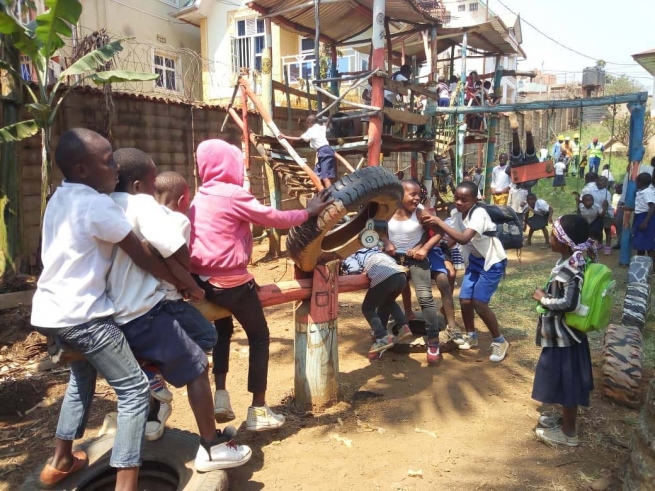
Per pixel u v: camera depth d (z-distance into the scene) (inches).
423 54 562.6
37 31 217.8
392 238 182.4
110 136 299.9
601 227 380.8
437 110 405.4
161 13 614.9
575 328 123.0
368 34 552.1
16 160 251.8
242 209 112.2
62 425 102.0
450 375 172.4
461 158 569.9
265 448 127.3
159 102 349.4
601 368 169.0
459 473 117.5
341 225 147.2
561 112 1103.6
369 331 217.5
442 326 212.1
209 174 116.1
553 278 124.9
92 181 88.7
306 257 130.0
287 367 179.5
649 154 916.6
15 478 116.6
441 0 573.3
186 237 97.1
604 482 111.6
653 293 275.1
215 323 130.6
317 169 310.2
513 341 205.5
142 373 92.7
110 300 91.0
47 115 226.4
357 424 138.5
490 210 183.2
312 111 401.7
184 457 110.6
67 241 85.6
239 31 631.2
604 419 141.3
